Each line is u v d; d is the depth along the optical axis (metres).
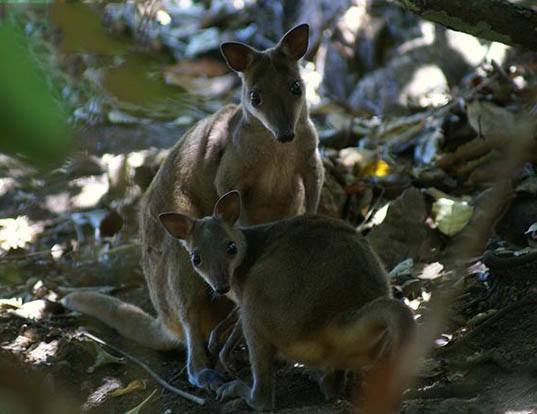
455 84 13.81
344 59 15.09
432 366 6.96
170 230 7.95
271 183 8.80
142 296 10.67
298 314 6.59
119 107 3.33
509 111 10.78
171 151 9.48
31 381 2.36
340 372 7.13
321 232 6.89
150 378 8.41
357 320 6.15
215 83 15.16
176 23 17.36
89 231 11.92
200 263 7.51
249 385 7.95
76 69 3.07
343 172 11.26
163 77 2.92
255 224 9.12
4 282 11.16
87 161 3.09
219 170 8.84
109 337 9.55
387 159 11.34
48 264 11.39
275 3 16.98
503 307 7.75
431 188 10.42
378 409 3.89
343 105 14.42
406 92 13.91
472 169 10.64
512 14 8.25
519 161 4.39
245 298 7.00
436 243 9.62
